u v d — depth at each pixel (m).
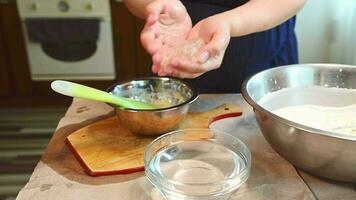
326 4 1.62
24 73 2.02
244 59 0.92
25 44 1.94
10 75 2.02
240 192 0.51
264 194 0.51
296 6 0.72
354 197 0.50
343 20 1.62
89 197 0.50
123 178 0.55
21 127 1.90
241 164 0.53
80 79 2.03
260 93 0.67
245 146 0.56
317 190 0.52
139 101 0.67
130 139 0.63
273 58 0.96
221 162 0.55
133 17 1.86
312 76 0.70
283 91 0.69
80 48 1.94
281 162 0.58
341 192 0.51
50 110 2.06
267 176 0.54
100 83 2.03
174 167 0.53
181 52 0.61
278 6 0.70
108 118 0.70
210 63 0.60
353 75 0.68
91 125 0.67
